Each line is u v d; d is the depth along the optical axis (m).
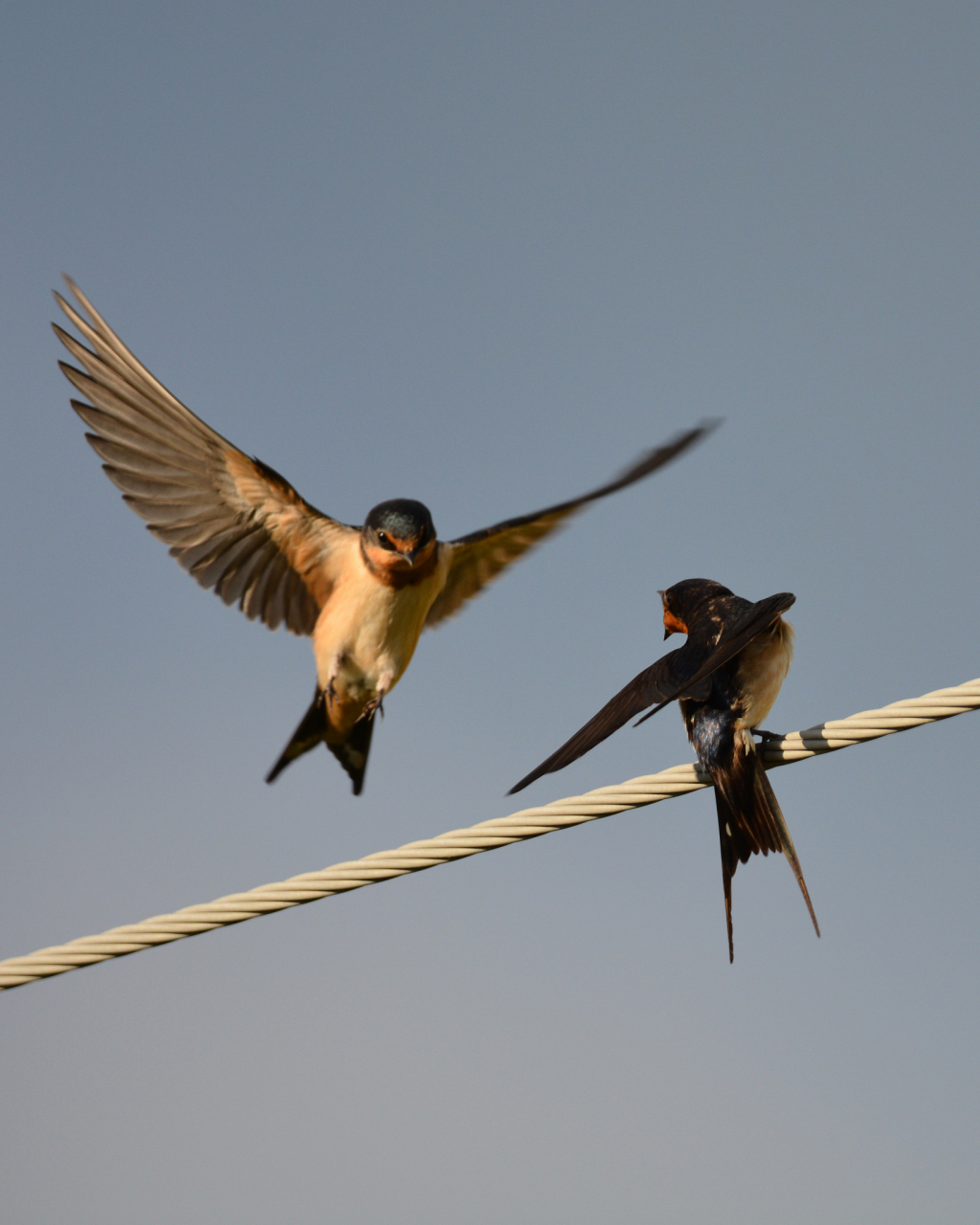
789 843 9.58
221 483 12.47
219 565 12.84
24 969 9.48
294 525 12.73
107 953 9.45
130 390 11.85
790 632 10.37
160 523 12.42
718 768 9.95
